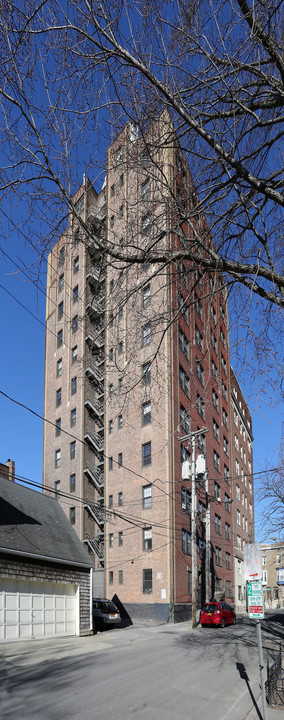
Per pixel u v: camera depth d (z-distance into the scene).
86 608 19.70
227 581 42.00
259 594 8.67
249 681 11.66
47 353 44.91
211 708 9.29
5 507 19.11
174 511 29.55
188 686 10.84
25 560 16.84
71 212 5.87
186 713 8.86
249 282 6.42
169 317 7.30
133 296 6.95
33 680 10.73
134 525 31.17
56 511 22.16
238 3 5.34
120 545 32.12
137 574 30.16
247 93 5.93
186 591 29.80
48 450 41.97
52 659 13.46
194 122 5.66
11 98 5.04
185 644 17.53
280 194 5.85
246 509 55.81
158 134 6.25
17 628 16.22
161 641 18.45
